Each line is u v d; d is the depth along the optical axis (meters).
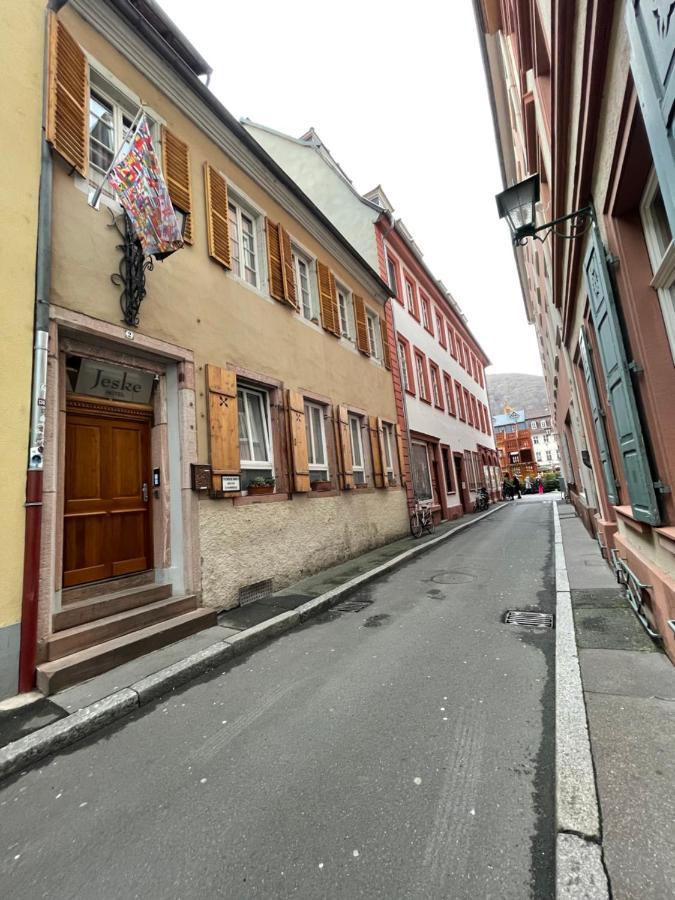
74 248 4.52
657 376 3.01
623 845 1.76
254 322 7.16
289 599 6.08
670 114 1.76
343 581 7.00
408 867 1.77
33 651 3.62
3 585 3.55
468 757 2.48
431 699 3.19
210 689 3.70
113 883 1.84
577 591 5.53
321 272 9.78
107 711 3.25
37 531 3.76
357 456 10.71
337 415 9.36
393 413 12.82
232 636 4.64
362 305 11.82
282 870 1.82
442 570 7.77
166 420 5.57
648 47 1.89
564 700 2.90
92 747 2.95
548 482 57.16
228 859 1.91
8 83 4.12
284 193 8.56
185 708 3.39
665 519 3.13
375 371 12.03
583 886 1.60
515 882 1.67
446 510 16.62
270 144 16.62
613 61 2.61
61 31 4.64
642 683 3.08
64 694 3.50
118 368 5.13
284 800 2.26
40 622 3.77
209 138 6.91
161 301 5.45
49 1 4.55
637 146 2.54
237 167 7.47
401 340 15.21
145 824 2.18
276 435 7.39
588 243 4.05
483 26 8.81
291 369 7.99
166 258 5.64
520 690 3.21
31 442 3.82
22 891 1.84
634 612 4.51
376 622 5.13
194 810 2.25
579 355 6.45
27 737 2.93
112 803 2.37
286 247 8.48
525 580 6.57
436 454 16.92
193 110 6.55
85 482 4.84
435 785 2.27
